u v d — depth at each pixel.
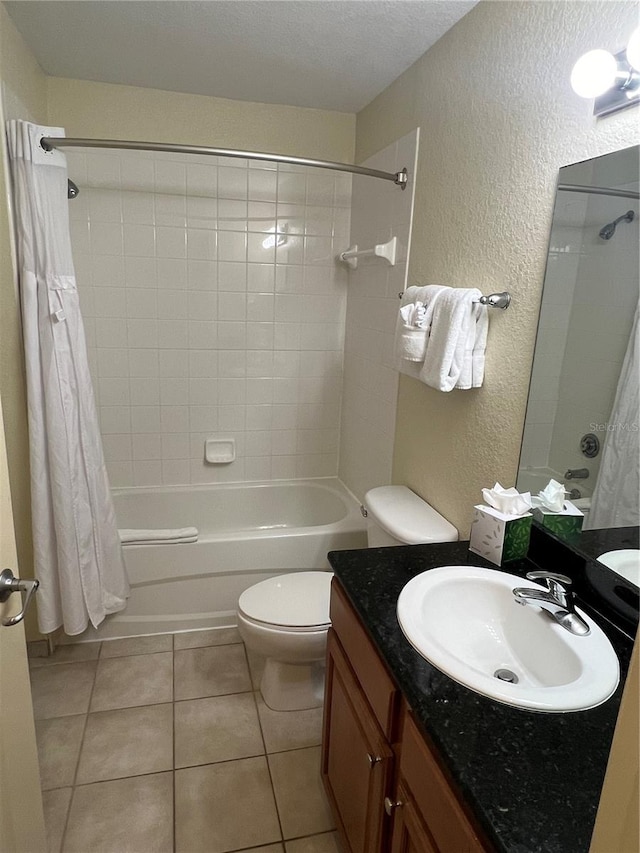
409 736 1.00
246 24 1.84
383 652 1.08
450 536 1.77
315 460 3.17
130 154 2.54
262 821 1.60
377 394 2.54
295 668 2.00
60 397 1.95
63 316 1.94
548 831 0.73
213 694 2.09
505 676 1.18
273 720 1.97
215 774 1.75
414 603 1.21
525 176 1.42
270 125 2.65
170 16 1.81
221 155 2.01
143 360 2.78
